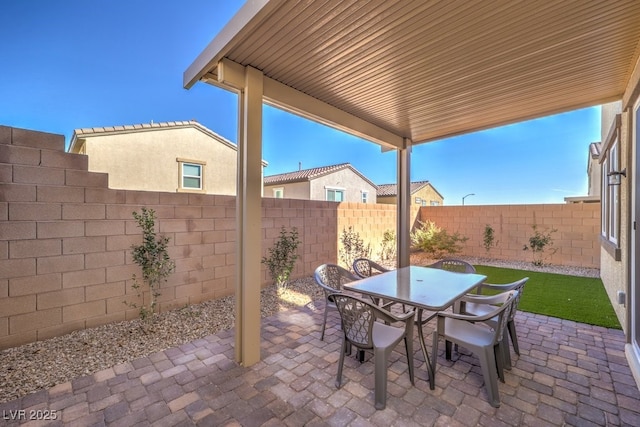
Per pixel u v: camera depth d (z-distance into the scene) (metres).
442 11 2.11
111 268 3.61
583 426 1.99
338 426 2.01
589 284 5.55
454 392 2.35
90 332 3.38
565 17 2.18
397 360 2.86
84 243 3.42
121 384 2.48
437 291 2.77
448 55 2.68
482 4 2.05
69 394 2.35
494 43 2.50
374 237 8.25
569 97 3.60
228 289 4.74
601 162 5.61
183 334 3.43
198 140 10.53
